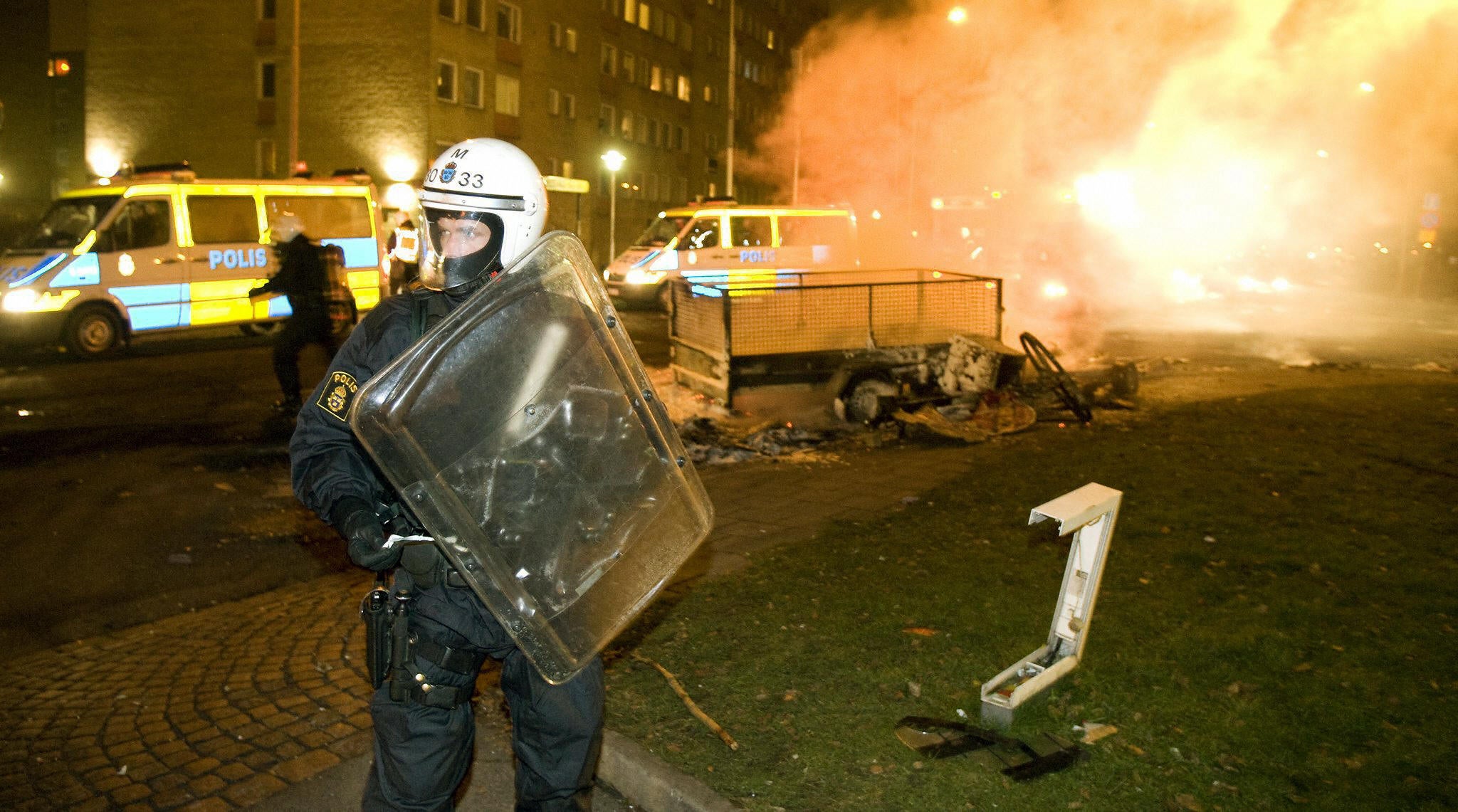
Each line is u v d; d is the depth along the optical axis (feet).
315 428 7.61
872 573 16.74
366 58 118.01
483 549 7.49
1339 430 27.73
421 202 8.09
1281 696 11.96
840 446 29.12
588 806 8.67
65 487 25.41
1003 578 16.24
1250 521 19.03
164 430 32.14
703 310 35.45
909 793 10.26
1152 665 12.78
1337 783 10.18
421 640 7.80
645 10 167.53
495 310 7.47
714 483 24.30
